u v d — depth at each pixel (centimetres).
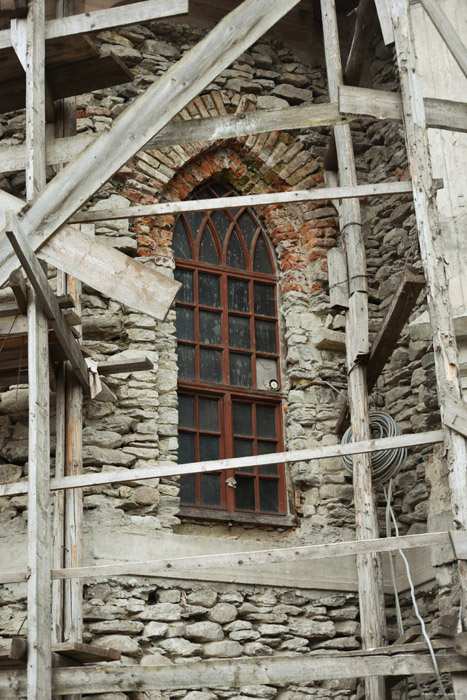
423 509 918
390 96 714
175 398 930
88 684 634
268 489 961
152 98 711
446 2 976
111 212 709
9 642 799
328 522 944
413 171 693
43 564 645
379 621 851
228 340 993
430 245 679
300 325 1004
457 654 629
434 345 664
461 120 716
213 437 959
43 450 668
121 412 895
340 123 712
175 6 750
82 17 757
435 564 874
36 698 614
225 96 1041
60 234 703
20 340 738
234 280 1016
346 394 989
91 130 966
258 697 847
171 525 878
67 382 841
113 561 832
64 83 812
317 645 891
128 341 924
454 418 646
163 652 830
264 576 884
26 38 748
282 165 1046
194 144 1012
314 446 966
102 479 675
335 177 1010
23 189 945
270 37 1090
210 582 866
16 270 675
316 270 1020
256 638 866
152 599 849
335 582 906
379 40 1086
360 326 907
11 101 831
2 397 869
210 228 1020
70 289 881
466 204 912
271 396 991
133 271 694
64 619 777
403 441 659
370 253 1034
